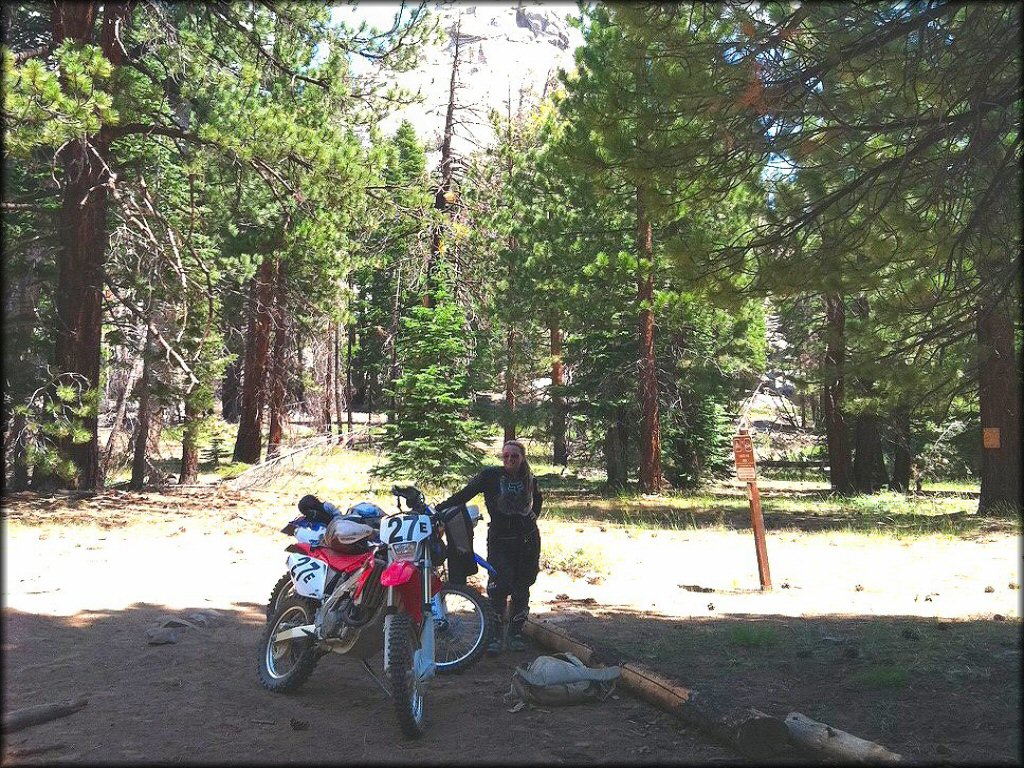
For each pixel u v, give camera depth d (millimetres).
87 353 19375
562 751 5176
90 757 4934
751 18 7621
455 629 7219
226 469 32625
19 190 23125
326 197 20266
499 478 7684
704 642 7684
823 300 21328
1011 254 9297
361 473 29703
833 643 7648
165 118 20422
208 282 21719
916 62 7871
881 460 34719
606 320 28250
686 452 31031
